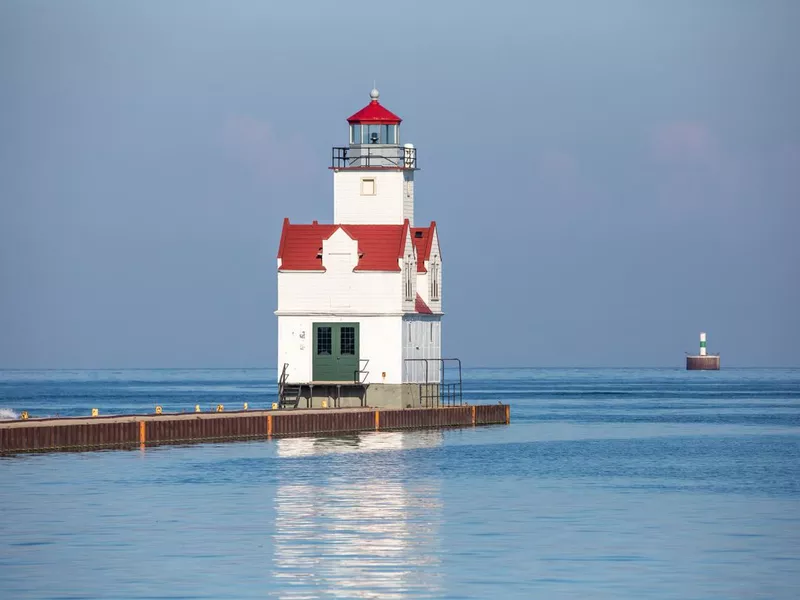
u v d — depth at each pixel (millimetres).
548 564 135250
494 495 187750
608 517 166625
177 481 198375
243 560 136250
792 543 147750
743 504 180125
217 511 169000
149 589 123562
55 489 187875
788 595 122562
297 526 157250
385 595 121875
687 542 148000
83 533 151375
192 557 137750
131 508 170625
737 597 121688
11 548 142250
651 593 123062
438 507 174625
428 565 134375
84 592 122500
